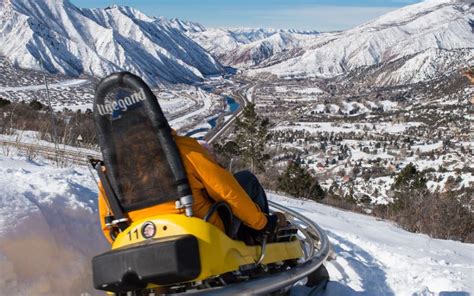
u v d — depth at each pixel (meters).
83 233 5.00
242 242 3.87
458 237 12.13
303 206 12.49
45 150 12.52
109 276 3.50
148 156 3.63
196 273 3.41
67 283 4.48
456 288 5.50
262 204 4.40
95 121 3.74
